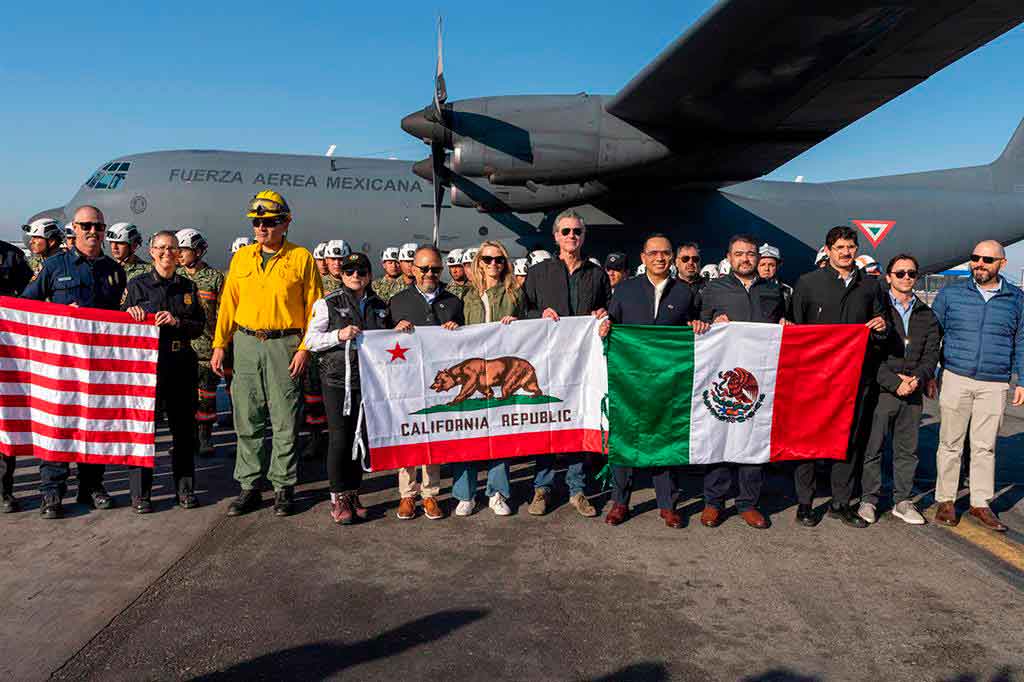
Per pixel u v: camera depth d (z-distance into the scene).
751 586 3.35
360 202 11.16
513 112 8.53
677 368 4.30
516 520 4.36
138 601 3.14
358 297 4.38
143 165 11.12
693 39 6.60
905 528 4.24
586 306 4.62
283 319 4.32
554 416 4.50
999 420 4.23
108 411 4.31
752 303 4.54
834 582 3.40
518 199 9.56
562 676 2.54
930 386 4.55
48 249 5.55
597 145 8.56
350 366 4.18
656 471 4.36
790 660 2.66
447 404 4.36
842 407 4.30
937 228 11.91
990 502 4.84
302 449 6.32
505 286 4.74
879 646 2.77
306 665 2.60
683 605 3.14
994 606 3.14
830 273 4.43
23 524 4.18
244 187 11.02
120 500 4.70
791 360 4.33
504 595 3.23
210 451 6.07
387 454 4.27
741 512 4.41
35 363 4.30
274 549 3.80
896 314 4.45
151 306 4.43
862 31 6.43
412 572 3.50
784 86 7.63
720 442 4.32
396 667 2.59
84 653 2.67
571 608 3.10
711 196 11.28
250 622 2.95
